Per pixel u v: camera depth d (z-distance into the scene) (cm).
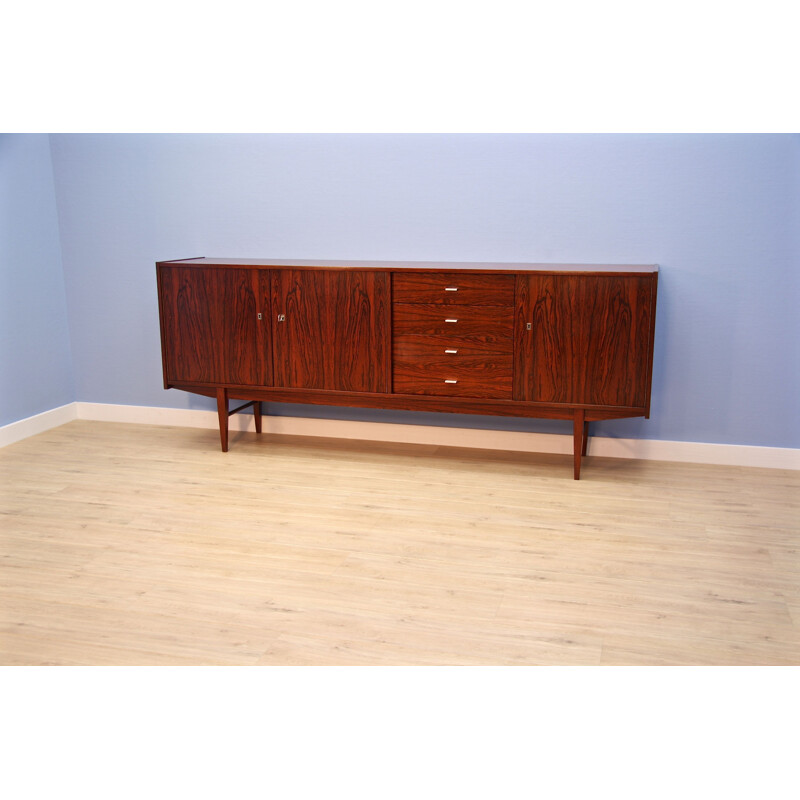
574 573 323
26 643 277
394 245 469
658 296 434
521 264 438
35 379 512
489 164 445
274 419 505
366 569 327
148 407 531
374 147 460
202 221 498
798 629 283
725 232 419
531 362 412
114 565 333
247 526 368
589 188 433
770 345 425
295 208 481
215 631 284
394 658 266
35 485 420
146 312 519
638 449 454
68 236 522
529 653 269
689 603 300
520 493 404
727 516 375
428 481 421
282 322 443
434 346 424
